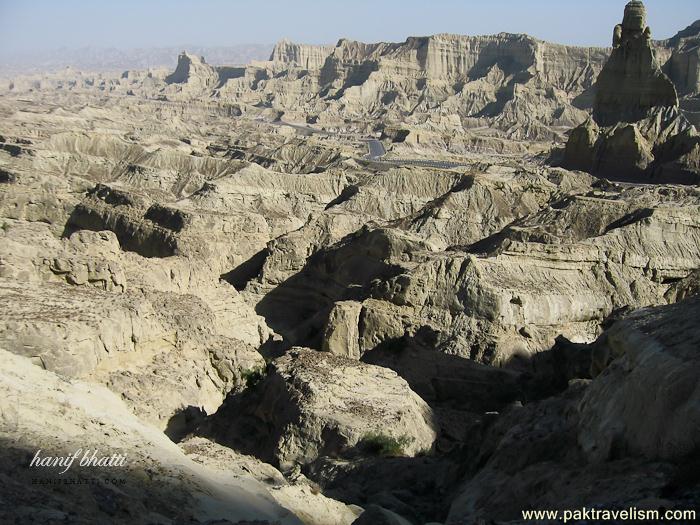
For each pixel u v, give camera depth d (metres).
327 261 87.31
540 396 54.38
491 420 37.66
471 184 104.56
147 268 63.91
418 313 66.81
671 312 32.94
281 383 43.81
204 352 53.03
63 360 41.44
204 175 136.50
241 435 43.97
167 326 51.22
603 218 85.56
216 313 66.19
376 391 43.81
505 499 28.66
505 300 65.94
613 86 160.25
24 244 56.75
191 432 45.16
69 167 140.25
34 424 26.42
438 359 58.97
